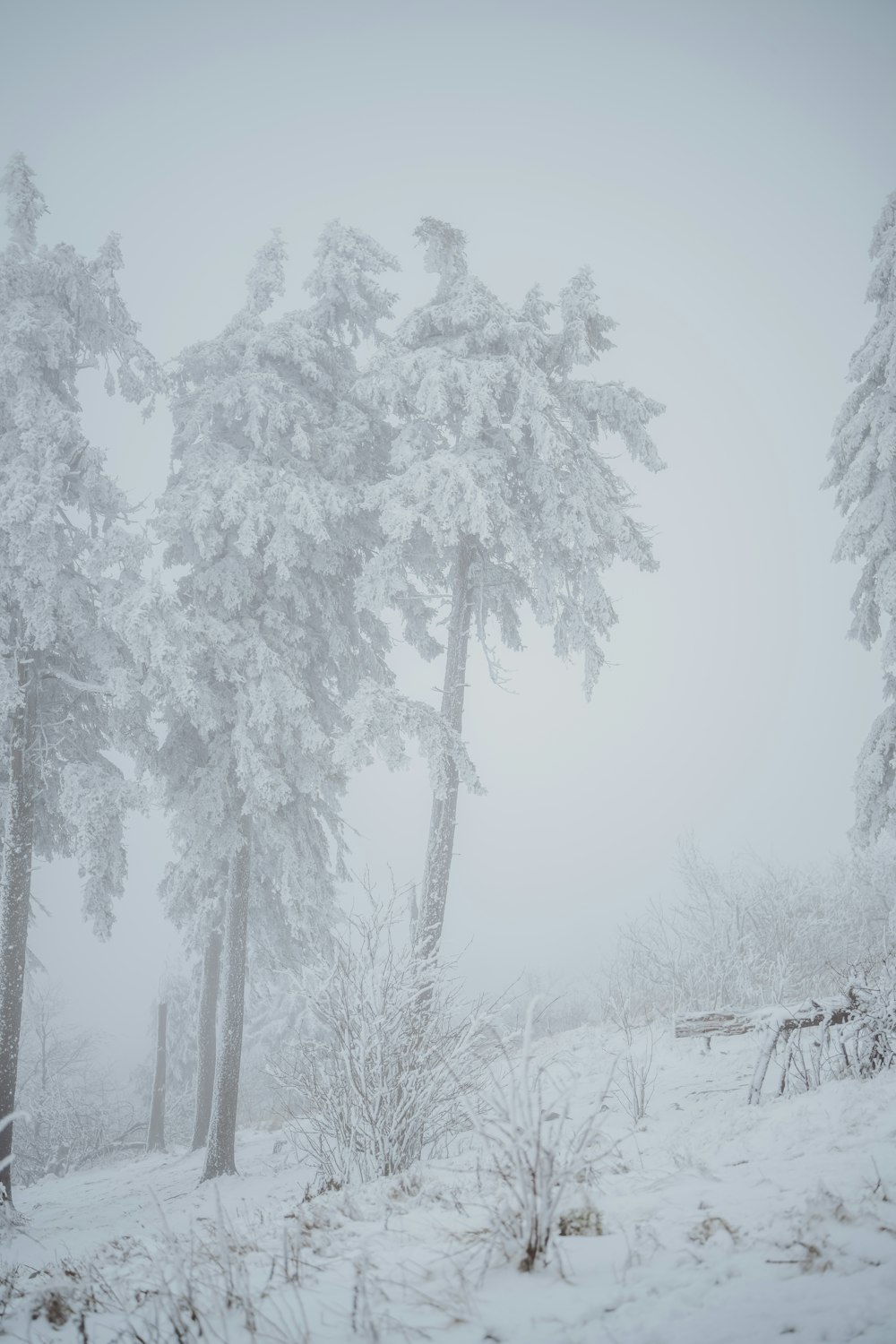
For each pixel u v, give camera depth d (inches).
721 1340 96.2
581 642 588.1
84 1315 137.6
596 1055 421.7
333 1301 126.5
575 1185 163.3
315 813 696.4
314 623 665.0
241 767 560.4
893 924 533.6
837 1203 138.2
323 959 308.5
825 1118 212.7
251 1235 195.8
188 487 589.9
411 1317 115.2
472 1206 175.5
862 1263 113.3
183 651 522.3
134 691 539.5
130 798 535.8
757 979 512.4
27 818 572.1
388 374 566.9
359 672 684.7
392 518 525.7
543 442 536.1
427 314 595.5
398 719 523.5
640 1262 125.7
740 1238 129.6
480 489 520.1
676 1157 205.3
